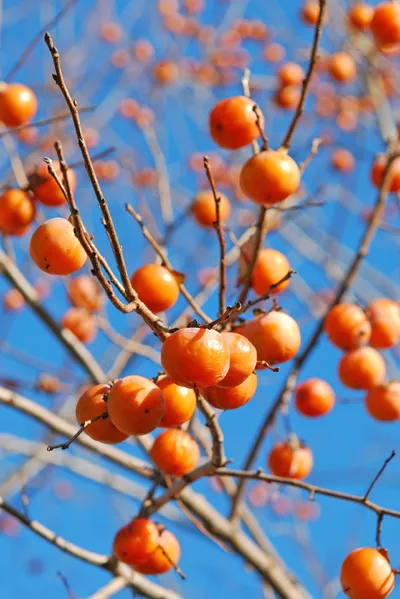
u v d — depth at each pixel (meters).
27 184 1.44
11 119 1.50
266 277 1.40
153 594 1.53
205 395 1.29
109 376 1.68
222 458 1.39
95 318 1.68
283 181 1.37
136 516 1.44
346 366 1.51
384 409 1.51
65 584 1.50
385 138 1.90
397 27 1.72
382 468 1.36
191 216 1.91
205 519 1.64
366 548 1.35
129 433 1.25
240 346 1.25
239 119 1.41
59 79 1.21
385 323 1.55
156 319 1.26
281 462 1.49
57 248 1.31
